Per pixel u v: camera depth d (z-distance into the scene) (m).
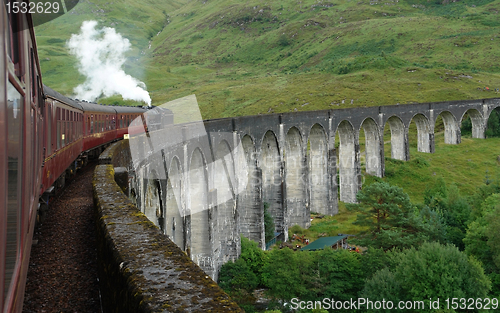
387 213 43.31
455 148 82.25
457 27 192.38
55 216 13.71
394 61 145.12
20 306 4.84
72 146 21.77
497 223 36.56
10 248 3.59
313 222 55.28
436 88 114.94
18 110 4.43
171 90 174.62
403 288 31.27
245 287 35.56
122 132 39.34
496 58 144.62
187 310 3.15
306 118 52.97
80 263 9.38
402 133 74.00
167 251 4.69
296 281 34.28
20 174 4.46
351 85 126.44
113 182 11.98
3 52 3.27
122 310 3.91
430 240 41.31
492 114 90.94
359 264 35.59
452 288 29.83
